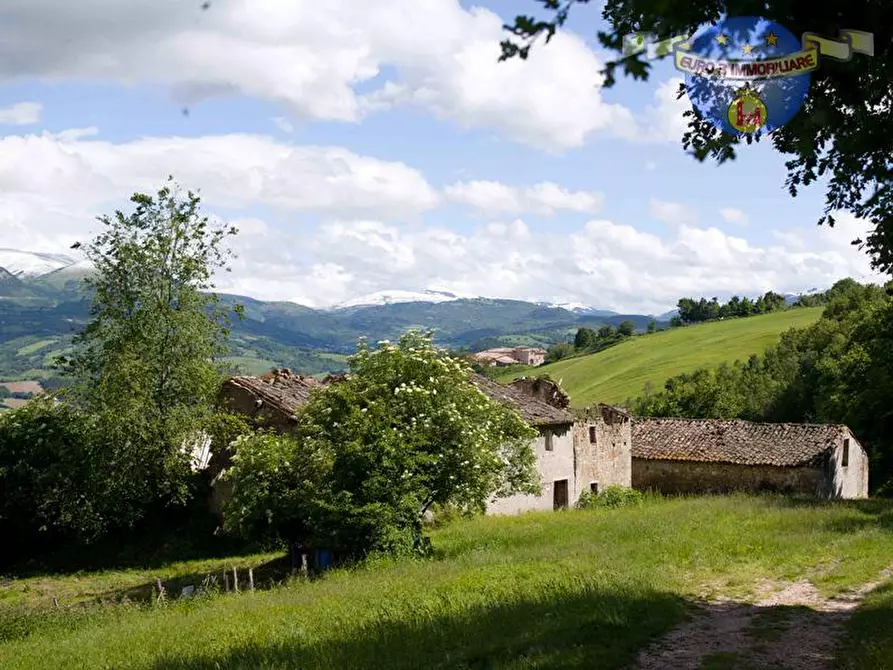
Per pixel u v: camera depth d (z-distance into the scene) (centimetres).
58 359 3022
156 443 2895
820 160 937
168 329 3048
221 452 3038
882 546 1652
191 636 1245
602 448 3894
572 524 2438
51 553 2869
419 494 2042
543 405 3609
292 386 3253
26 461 2850
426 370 2203
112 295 3062
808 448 3900
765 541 1766
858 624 1031
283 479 2164
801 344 7406
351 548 2083
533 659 893
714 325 11894
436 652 985
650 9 479
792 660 905
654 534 1978
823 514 2320
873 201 869
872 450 4544
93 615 1712
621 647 945
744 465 3928
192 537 2881
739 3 645
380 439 2011
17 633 1636
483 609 1184
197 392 3016
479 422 2245
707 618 1121
